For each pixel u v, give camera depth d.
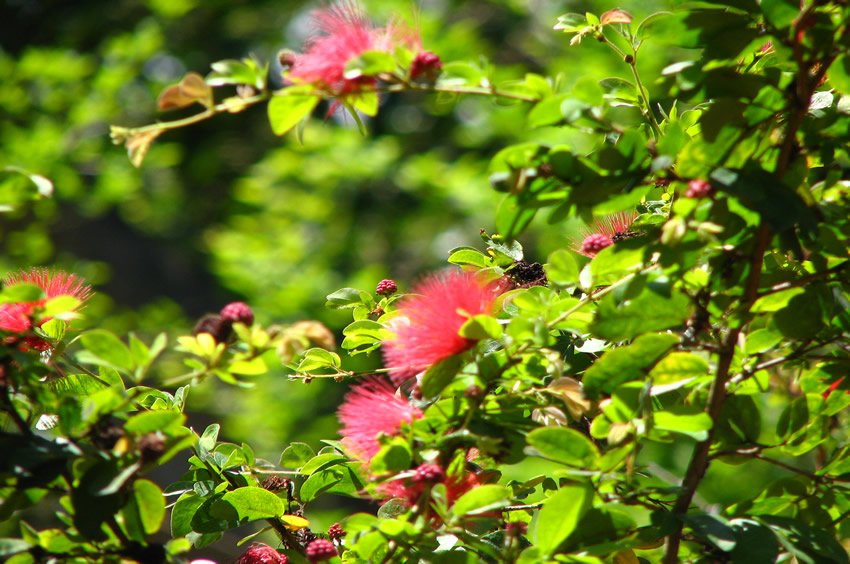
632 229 2.29
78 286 2.28
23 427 2.19
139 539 2.19
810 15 2.17
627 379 2.19
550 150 2.17
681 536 2.22
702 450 2.21
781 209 2.17
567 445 2.18
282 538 2.29
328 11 2.20
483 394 2.20
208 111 2.18
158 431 2.18
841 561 2.20
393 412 2.22
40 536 2.19
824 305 2.23
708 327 2.21
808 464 2.69
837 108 2.24
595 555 2.19
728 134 2.18
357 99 2.20
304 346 2.17
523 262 2.33
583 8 6.45
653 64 5.28
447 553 2.21
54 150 6.74
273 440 6.14
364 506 5.55
